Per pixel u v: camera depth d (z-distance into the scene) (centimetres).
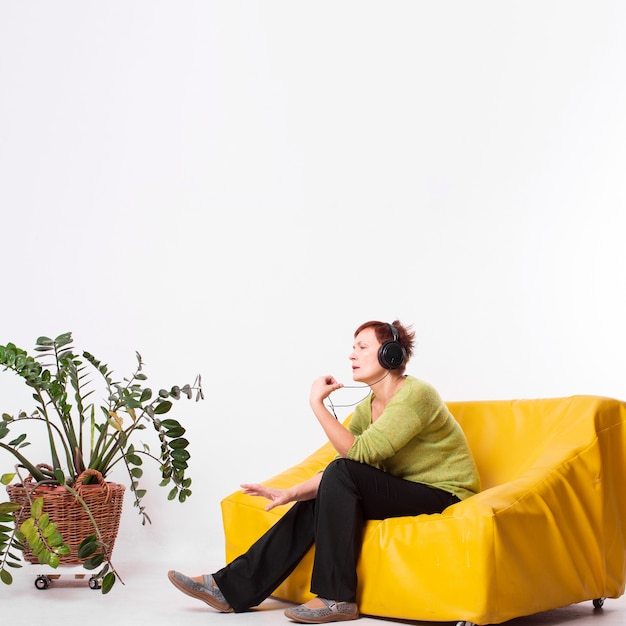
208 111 439
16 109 432
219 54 441
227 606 276
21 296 424
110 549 337
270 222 435
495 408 318
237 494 321
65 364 345
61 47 437
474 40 436
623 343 414
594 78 425
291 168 437
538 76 430
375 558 262
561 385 416
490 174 429
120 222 432
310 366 428
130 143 436
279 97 440
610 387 413
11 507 302
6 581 303
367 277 431
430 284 428
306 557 283
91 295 427
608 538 281
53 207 429
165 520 417
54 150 432
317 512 267
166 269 431
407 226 431
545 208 424
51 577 328
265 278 432
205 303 430
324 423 278
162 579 351
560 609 294
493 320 423
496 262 425
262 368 428
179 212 434
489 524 242
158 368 426
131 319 427
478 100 433
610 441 288
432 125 435
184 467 335
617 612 289
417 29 439
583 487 276
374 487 269
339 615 260
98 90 436
